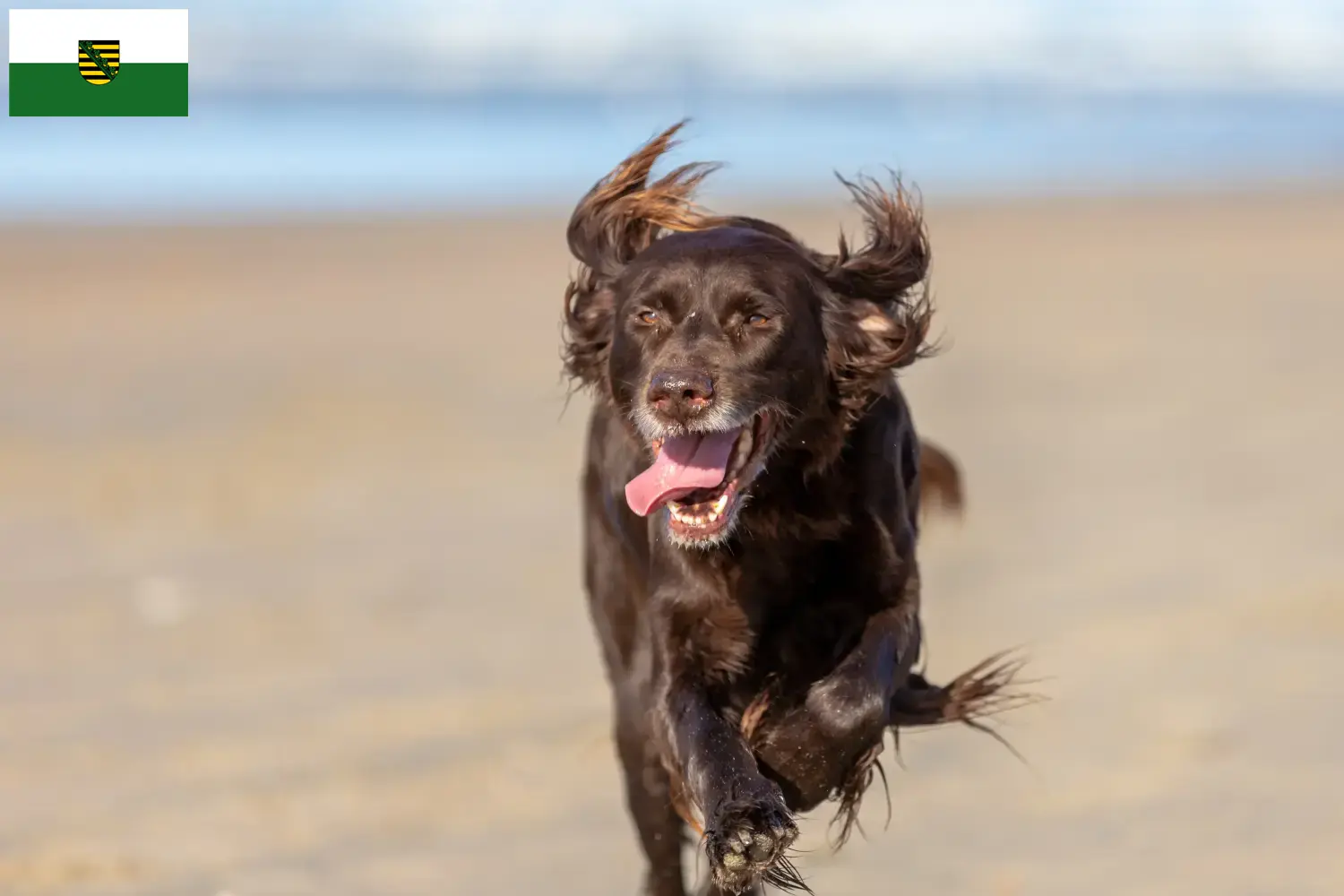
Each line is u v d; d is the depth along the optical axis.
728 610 5.77
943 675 8.70
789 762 5.41
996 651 9.06
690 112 58.19
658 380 5.48
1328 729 7.69
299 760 7.70
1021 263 27.17
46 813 7.08
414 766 7.64
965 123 57.66
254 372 18.12
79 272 25.48
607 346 6.27
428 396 16.89
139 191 35.25
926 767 7.64
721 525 5.49
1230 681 8.42
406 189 37.00
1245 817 6.75
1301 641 9.00
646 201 6.29
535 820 7.07
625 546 6.36
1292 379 17.31
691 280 5.71
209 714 8.32
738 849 4.88
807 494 5.71
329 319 21.77
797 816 5.96
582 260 6.39
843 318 5.96
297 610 10.11
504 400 16.75
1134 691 8.35
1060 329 20.75
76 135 43.91
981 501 12.52
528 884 6.40
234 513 12.51
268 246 28.50
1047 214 33.66
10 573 10.91
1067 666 8.79
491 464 14.16
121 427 15.45
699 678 5.79
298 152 43.97
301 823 6.98
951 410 15.97
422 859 6.62
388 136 48.78
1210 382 17.25
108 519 12.33
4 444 14.70
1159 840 6.57
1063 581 10.41
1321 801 6.87
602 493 6.55
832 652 5.86
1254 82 77.44
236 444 14.82
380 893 6.28
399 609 10.16
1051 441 14.57
